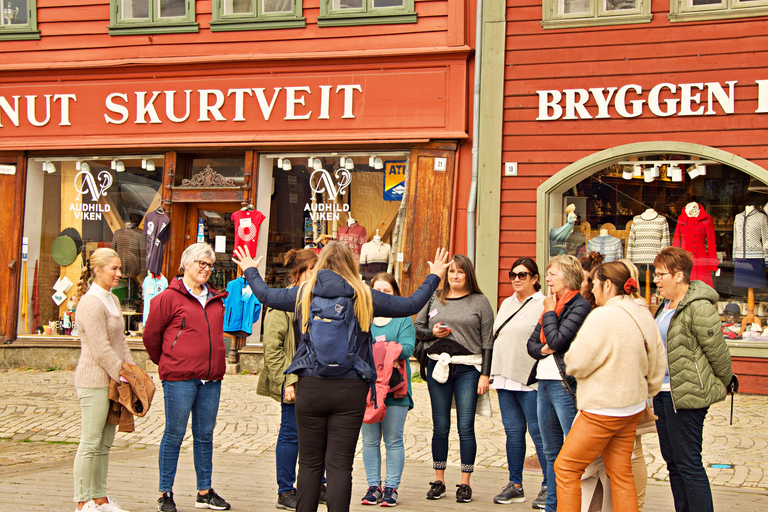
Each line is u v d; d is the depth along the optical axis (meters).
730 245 9.38
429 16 10.19
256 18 10.67
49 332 11.55
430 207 10.20
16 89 11.38
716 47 9.25
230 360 10.70
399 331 5.53
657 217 9.62
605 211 9.79
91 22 11.16
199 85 10.88
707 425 7.60
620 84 9.55
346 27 10.42
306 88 10.53
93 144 11.11
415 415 8.30
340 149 10.58
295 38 10.61
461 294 5.75
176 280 5.23
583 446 4.16
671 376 4.55
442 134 10.08
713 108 9.27
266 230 10.91
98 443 4.84
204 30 10.87
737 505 5.25
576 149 9.72
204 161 11.21
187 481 6.07
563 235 9.88
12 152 11.50
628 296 4.33
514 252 9.92
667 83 9.40
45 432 7.79
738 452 6.65
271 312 5.36
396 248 10.42
